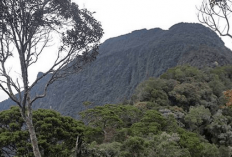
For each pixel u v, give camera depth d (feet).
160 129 101.86
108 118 102.53
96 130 95.50
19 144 43.70
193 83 202.49
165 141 75.87
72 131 51.44
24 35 30.45
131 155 68.64
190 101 181.47
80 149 47.85
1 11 26.96
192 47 490.08
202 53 374.22
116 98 568.41
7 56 31.63
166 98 172.45
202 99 189.47
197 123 144.97
